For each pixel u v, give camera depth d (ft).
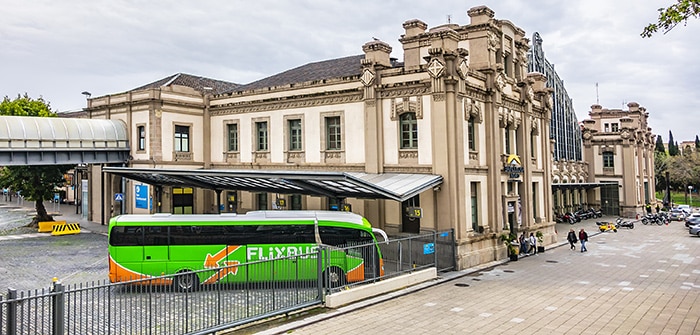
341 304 58.85
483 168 94.94
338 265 62.49
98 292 40.09
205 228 69.51
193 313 50.01
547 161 124.16
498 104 98.89
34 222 134.21
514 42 111.14
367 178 89.92
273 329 49.78
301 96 107.76
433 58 86.07
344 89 100.48
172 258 68.44
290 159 110.63
